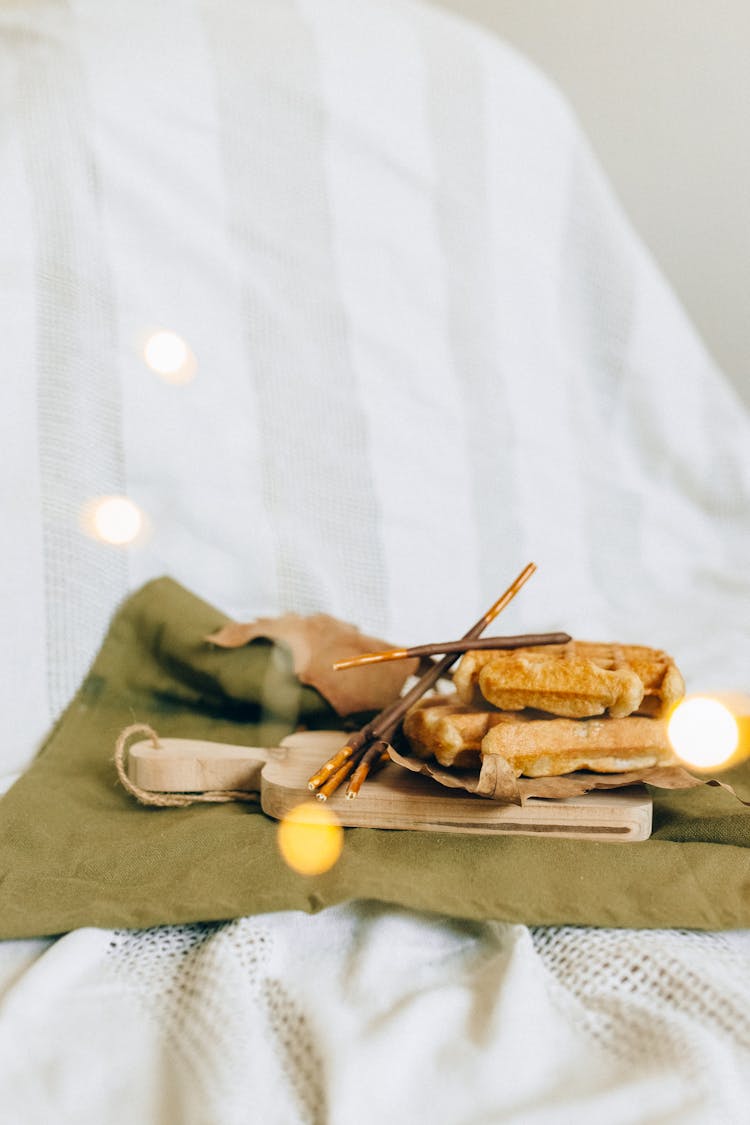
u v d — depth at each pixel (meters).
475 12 1.52
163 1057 0.69
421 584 1.25
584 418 1.38
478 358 1.31
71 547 1.05
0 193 1.08
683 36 1.48
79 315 1.11
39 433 1.06
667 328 1.40
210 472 1.17
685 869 0.79
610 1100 0.65
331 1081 0.66
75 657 1.04
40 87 1.13
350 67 1.28
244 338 1.21
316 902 0.75
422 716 0.84
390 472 1.25
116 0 1.22
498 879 0.78
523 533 1.30
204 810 0.87
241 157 1.22
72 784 0.92
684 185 1.52
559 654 0.87
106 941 0.76
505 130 1.34
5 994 0.72
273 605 1.18
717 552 1.38
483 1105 0.66
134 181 1.16
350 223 1.27
